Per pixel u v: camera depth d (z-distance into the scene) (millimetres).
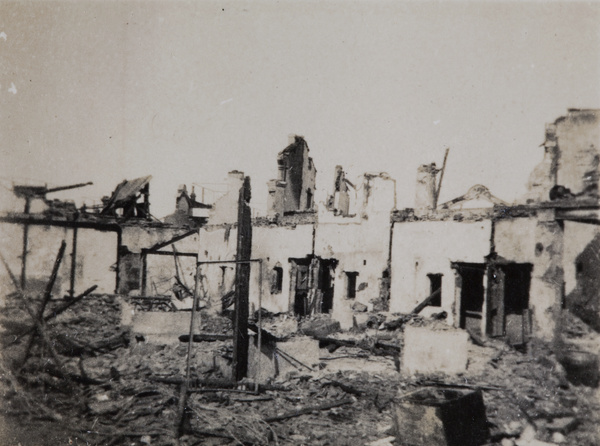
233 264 23297
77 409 8008
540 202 11586
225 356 10875
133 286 21891
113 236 21359
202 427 7418
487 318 15055
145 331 12734
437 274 16969
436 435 6668
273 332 16688
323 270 21250
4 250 17516
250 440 7012
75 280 19609
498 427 7477
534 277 11438
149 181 23828
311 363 11172
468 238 16031
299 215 21938
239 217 10141
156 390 8898
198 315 13227
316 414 8227
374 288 18703
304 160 25469
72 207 19562
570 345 10914
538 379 9891
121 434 6977
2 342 11180
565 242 12875
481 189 16438
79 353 11742
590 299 12344
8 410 7762
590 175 11234
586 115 11531
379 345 13359
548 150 13500
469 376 10164
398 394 9000
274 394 9172
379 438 7176
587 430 7496
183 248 25297
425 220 17422
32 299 15805
